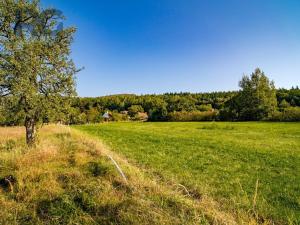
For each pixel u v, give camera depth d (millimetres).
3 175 12945
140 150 25984
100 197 10477
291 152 25297
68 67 20781
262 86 93062
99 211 9852
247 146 29234
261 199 12680
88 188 11156
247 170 18422
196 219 8914
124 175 12781
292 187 14609
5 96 18844
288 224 10109
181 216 9031
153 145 29594
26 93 17891
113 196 10609
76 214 9719
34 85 19078
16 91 17734
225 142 32688
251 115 93125
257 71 94000
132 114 137500
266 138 37531
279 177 16609
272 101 93438
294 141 34000
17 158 14750
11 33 18719
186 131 50031
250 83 94438
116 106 165125
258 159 22000
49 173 12883
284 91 133125
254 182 15516
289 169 18625
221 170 18359
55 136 29703
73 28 20906
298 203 12203
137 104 162250
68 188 11508
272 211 11172
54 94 19984
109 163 15258
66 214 9758
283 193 13578
